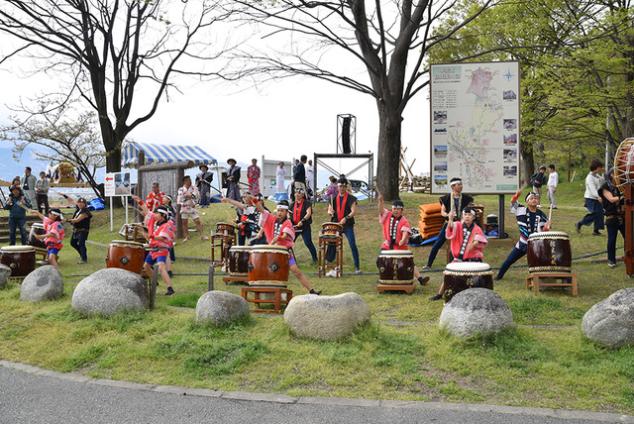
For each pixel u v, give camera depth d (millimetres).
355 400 5191
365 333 6473
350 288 10648
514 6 23609
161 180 19172
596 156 37031
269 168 29891
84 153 26188
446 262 13211
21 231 18672
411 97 19234
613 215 11094
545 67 22812
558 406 4945
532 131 27469
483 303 6246
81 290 7715
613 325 5965
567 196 34250
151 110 26812
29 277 9016
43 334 7250
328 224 12164
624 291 6176
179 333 6848
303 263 13945
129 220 23234
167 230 10242
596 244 13852
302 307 6551
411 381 5516
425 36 18344
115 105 26562
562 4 23141
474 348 6031
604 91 22344
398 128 19469
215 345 6371
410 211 17906
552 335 6566
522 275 11148
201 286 11070
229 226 13477
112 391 5629
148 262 10664
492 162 13906
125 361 6348
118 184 20766
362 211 18344
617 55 23391
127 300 7633
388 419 4773
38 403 5371
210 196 25297
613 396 5047
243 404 5203
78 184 32500
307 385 5562
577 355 5883
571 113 25062
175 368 6105
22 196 18812
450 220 8805
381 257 9891
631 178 10133
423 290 10156
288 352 6176
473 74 13844
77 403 5348
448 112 13961
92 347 6645
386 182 19766
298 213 13141
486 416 4777
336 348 6219
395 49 19734
